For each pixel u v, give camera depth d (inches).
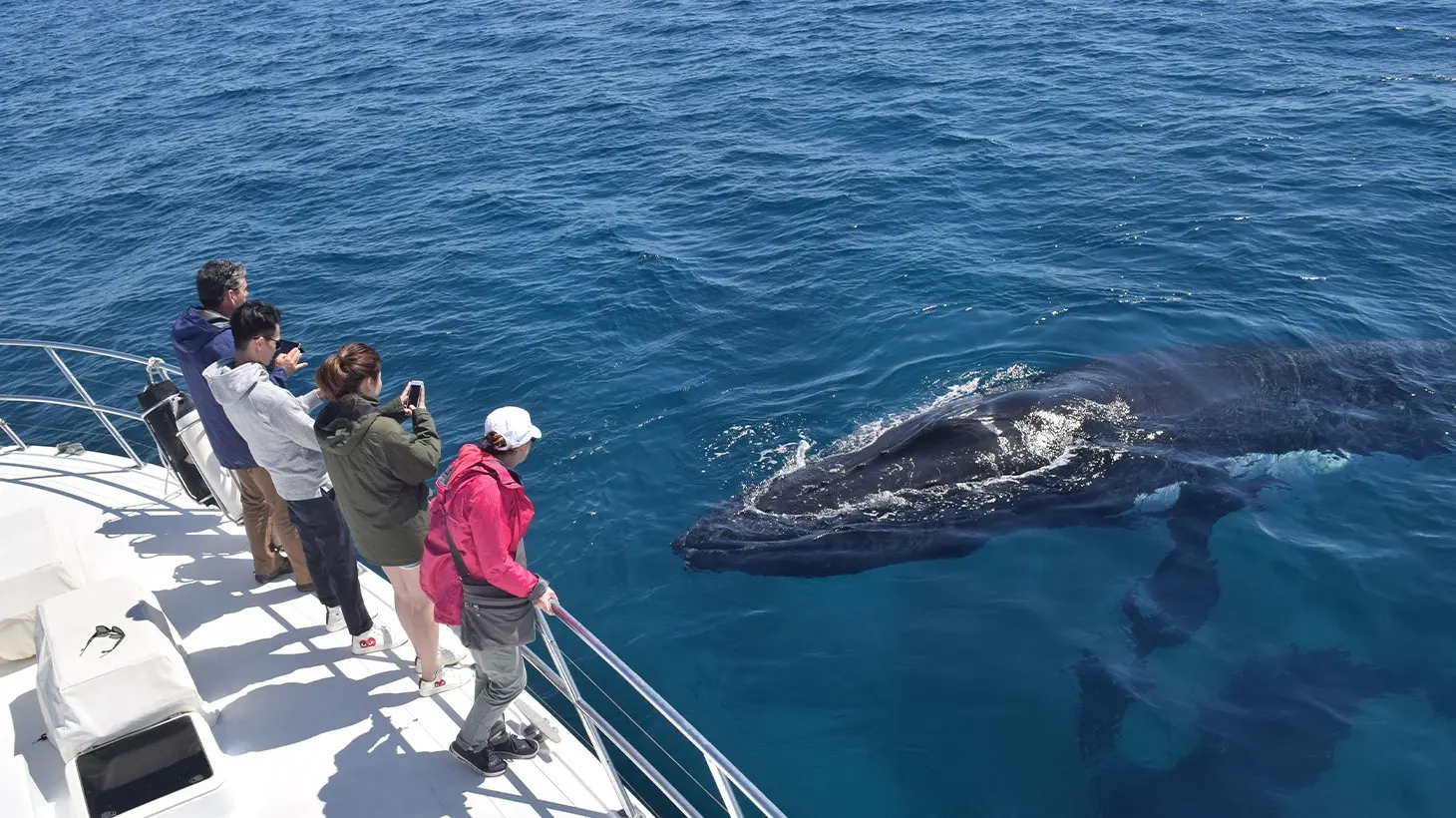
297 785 282.8
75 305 816.9
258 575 362.9
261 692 314.5
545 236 806.5
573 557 449.1
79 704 267.3
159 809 261.1
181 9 2031.3
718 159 927.7
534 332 657.0
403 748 293.3
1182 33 1160.2
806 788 335.3
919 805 326.3
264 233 894.4
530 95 1189.1
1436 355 541.3
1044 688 362.0
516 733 298.4
